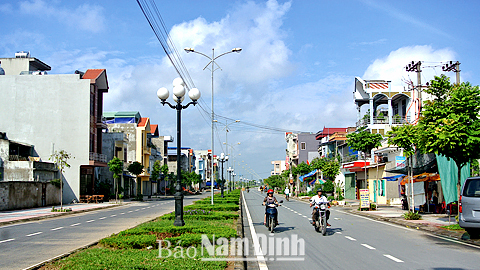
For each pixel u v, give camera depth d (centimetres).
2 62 4528
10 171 3256
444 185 2073
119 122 6259
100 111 4516
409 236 1374
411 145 2131
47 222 1989
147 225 1409
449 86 1672
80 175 4138
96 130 4347
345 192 4747
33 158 3700
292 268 845
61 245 1149
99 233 1448
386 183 3428
